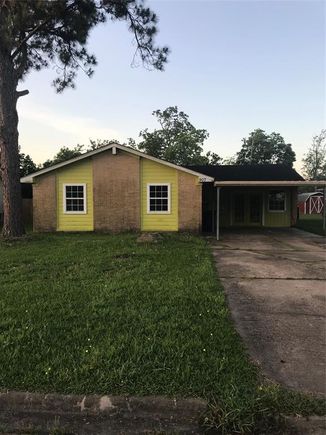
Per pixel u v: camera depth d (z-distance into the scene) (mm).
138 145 46125
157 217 16453
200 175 16109
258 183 15375
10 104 13336
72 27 14047
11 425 3014
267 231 17953
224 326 4688
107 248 10797
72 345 4070
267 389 3227
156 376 3434
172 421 3020
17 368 3557
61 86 16562
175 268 8078
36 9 12438
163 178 16359
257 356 3969
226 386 3279
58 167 16391
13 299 5766
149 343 4102
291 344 4285
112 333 4395
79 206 16594
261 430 2869
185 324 4699
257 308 5582
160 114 46188
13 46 13016
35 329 4527
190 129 46031
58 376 3426
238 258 10023
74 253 9953
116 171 16359
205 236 15555
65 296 5902
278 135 62969
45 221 16547
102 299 5703
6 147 13281
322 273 8086
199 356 3818
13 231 13367
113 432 2924
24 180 16438
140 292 6117
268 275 7852
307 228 19500
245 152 63375
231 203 20328
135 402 3121
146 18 14562
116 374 3443
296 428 2895
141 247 11023
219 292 6250
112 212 16422
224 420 2896
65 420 3053
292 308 5594
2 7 11992
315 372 3646
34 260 9055
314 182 15531
